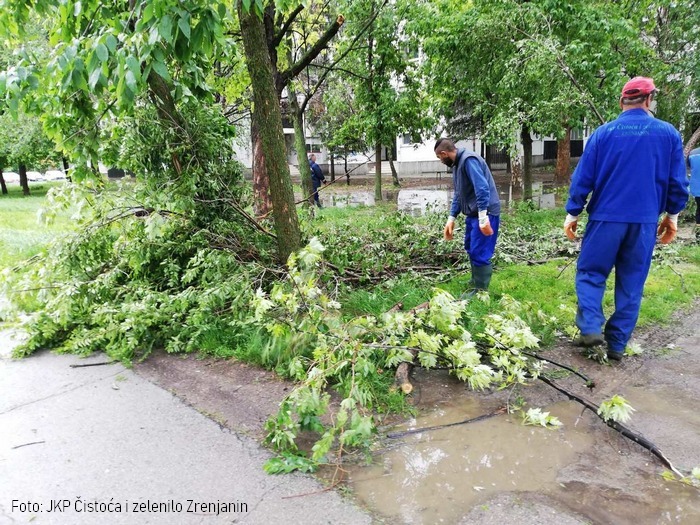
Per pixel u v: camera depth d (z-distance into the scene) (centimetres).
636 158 340
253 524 219
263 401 331
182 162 530
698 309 475
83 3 455
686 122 1046
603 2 1065
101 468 262
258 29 427
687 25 1009
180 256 513
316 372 298
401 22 1370
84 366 399
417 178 2919
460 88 1205
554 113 843
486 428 292
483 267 500
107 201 496
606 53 886
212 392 347
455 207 522
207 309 423
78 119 523
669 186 351
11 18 472
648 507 222
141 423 307
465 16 1055
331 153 2580
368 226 750
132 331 414
